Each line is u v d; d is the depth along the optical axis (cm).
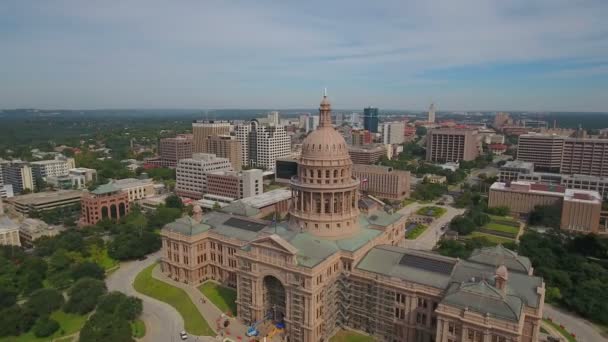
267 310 13112
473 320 9519
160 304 14512
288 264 11862
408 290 11594
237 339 12238
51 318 13088
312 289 11488
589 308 13088
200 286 16000
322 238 13750
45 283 16325
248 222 16638
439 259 12362
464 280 11088
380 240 14800
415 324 11731
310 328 11669
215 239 16162
